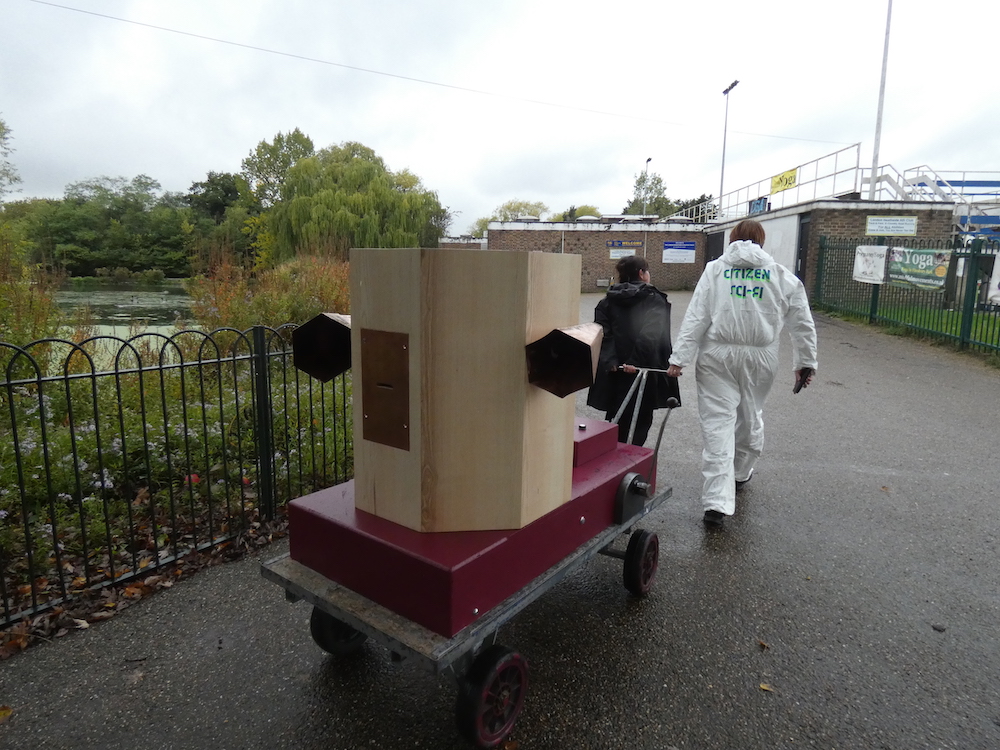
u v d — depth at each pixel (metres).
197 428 4.37
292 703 2.22
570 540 2.25
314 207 23.34
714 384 3.62
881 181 17.88
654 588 3.02
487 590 1.85
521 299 1.79
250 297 8.80
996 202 15.77
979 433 5.59
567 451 2.18
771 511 3.94
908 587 3.08
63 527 3.31
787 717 2.20
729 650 2.56
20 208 20.30
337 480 4.11
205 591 2.92
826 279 14.31
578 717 2.17
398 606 1.86
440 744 2.05
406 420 1.87
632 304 3.83
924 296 10.70
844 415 6.18
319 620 2.26
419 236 26.09
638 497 2.62
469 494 1.91
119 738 2.05
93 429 4.18
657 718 2.18
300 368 2.27
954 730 2.15
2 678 2.32
